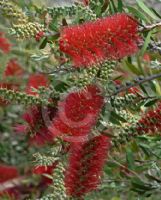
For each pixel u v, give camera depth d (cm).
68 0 99
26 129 96
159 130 91
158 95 92
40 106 94
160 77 93
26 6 98
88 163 86
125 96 90
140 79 89
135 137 94
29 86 107
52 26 90
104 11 95
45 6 100
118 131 94
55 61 119
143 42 87
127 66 95
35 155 92
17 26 84
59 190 86
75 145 86
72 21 97
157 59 98
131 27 83
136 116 95
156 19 88
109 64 84
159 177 107
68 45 82
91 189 87
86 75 83
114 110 88
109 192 118
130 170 107
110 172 111
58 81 99
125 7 96
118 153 112
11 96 92
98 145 86
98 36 82
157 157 106
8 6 88
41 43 90
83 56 82
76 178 86
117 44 83
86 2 96
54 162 95
